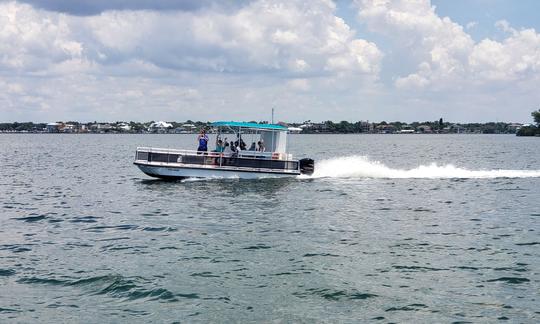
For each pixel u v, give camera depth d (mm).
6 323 15758
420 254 22938
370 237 26078
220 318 16141
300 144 194000
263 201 36406
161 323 15797
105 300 17484
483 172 55875
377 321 15938
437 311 16625
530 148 148500
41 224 29359
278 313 16516
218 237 25859
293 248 23812
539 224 29484
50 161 84500
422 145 183125
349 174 52125
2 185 48656
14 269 20609
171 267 20891
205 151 44875
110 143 192625
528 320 15938
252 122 46125
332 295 17938
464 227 28672
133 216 31391
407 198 38844
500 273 20219
